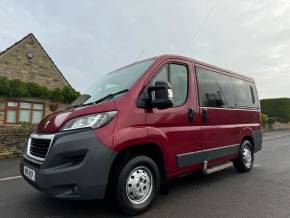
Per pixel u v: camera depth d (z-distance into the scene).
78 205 3.89
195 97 4.59
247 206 3.87
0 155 9.75
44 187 3.00
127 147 3.40
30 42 19.34
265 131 28.25
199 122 4.57
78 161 3.07
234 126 5.66
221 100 5.32
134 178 3.49
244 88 6.47
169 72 4.23
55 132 3.18
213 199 4.19
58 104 19.41
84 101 4.23
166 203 3.99
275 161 7.96
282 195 4.41
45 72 19.91
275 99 37.94
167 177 3.88
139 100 3.64
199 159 4.48
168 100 3.52
